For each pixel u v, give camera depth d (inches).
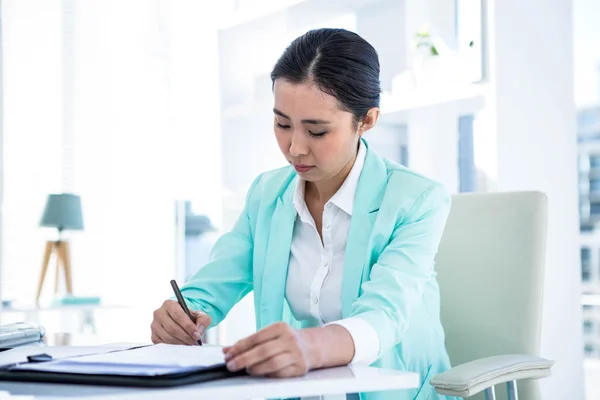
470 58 98.4
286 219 58.9
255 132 148.7
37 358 37.4
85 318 177.3
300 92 48.2
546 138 98.0
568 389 96.0
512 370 50.6
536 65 97.9
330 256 57.2
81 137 180.4
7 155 175.6
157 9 178.2
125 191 178.9
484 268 63.0
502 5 95.5
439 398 57.6
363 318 43.2
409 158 116.3
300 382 33.1
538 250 61.2
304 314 58.4
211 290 60.0
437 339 58.7
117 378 32.4
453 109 108.2
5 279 173.6
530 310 60.7
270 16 141.6
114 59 181.6
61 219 167.6
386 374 35.6
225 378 34.9
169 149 174.6
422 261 52.0
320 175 51.0
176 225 173.5
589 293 114.4
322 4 132.0
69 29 180.7
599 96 112.7
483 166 106.5
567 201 98.7
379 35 123.6
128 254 177.9
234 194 141.4
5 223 174.4
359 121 50.7
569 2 100.3
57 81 179.8
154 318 51.3
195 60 171.5
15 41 177.3
